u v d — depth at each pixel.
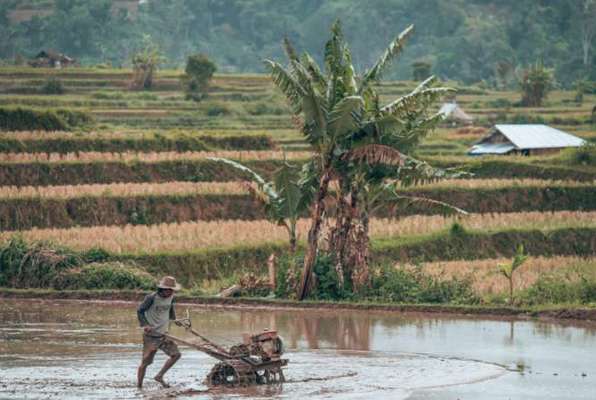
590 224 103.38
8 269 74.94
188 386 41.44
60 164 110.25
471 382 42.94
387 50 67.81
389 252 89.06
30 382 41.47
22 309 65.19
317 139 67.25
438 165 129.50
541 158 137.88
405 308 64.81
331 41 66.94
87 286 73.25
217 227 91.56
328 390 40.94
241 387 41.38
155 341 41.19
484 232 96.31
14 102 193.38
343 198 69.50
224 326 58.00
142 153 119.38
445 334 55.72
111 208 98.56
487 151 159.75
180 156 117.56
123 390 40.31
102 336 53.84
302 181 69.25
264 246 85.62
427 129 68.38
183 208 101.69
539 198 118.38
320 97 65.88
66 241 82.62
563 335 55.59
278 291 70.00
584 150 136.50
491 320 61.25
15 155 111.19
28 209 95.06
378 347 51.34
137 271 74.69
